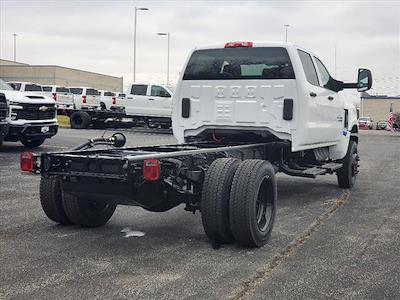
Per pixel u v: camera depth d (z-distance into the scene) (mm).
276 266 5012
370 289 4441
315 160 8672
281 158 7812
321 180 11102
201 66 7840
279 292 4332
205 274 4750
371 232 6438
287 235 6234
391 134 37438
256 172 5484
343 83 8984
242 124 7633
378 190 9836
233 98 7660
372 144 24141
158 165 4969
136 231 6336
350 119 9758
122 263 5043
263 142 7898
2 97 13508
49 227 6430
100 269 4855
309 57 8047
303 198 8867
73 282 4500
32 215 7059
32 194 8570
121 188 5270
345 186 9953
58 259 5145
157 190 5527
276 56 7422
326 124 8461
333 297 4246
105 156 5461
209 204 5434
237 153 6727
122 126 26891
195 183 5715
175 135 8109
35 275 4668
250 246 5617
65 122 28859
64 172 5430
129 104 25594
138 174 5215
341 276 4754
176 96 8047
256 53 7516
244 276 4711
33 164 5492
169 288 4387
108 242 5801
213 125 7820
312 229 6559
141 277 4652
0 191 8789
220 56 7715
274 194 5965
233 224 5441
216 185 5441
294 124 7375
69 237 5980
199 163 5953
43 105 14539
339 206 8156
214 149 6133
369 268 4992
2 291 4273
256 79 7520
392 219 7219
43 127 14562
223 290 4355
